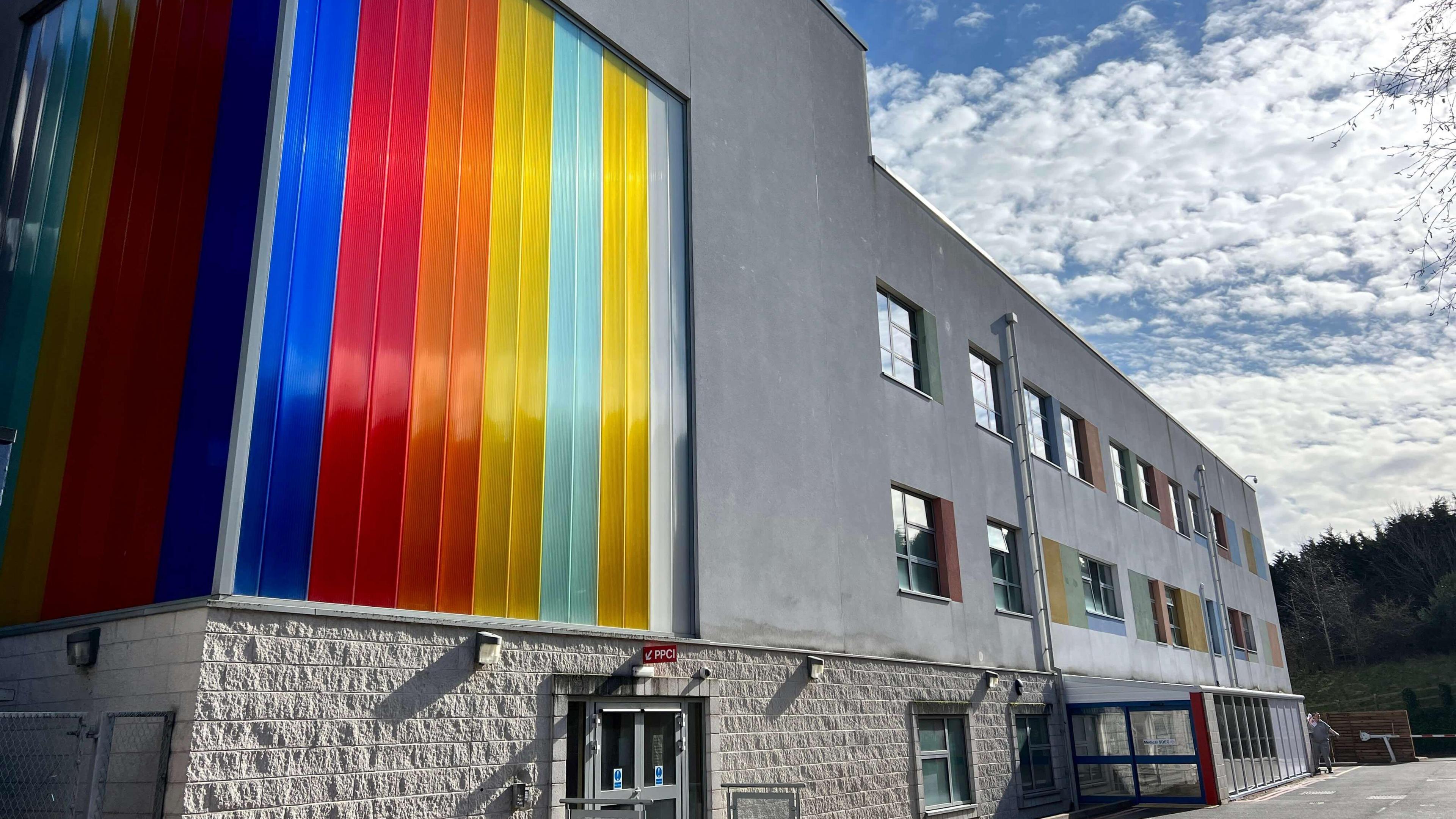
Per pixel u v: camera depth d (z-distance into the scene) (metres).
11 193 10.83
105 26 10.58
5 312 10.16
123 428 8.47
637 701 10.24
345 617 7.76
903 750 14.09
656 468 11.30
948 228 19.80
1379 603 63.72
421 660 8.23
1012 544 19.69
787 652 12.34
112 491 8.32
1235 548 36.16
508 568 9.24
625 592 10.47
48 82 11.05
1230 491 37.44
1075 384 24.39
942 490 17.23
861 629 14.05
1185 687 18.92
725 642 11.41
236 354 7.72
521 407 9.80
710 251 12.91
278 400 7.77
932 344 18.11
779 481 13.17
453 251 9.48
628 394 11.17
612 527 10.52
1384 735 37.03
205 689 6.81
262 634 7.23
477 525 9.05
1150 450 29.06
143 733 7.00
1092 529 23.27
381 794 7.69
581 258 10.97
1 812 7.94
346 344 8.34
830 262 15.59
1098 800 18.83
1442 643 58.88
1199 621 29.80
